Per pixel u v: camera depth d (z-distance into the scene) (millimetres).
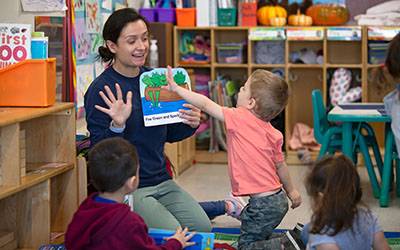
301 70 7148
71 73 4527
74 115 3586
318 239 2672
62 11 4438
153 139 3471
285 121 6777
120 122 3195
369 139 5559
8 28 3523
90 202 2711
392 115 4078
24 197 3441
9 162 3064
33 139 3607
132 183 2732
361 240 2695
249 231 3447
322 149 5469
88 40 4957
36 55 3531
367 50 6723
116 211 2643
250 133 3410
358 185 2709
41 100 3385
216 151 6848
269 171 3428
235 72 7188
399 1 6672
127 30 3322
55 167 3488
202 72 7156
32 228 3459
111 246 2613
